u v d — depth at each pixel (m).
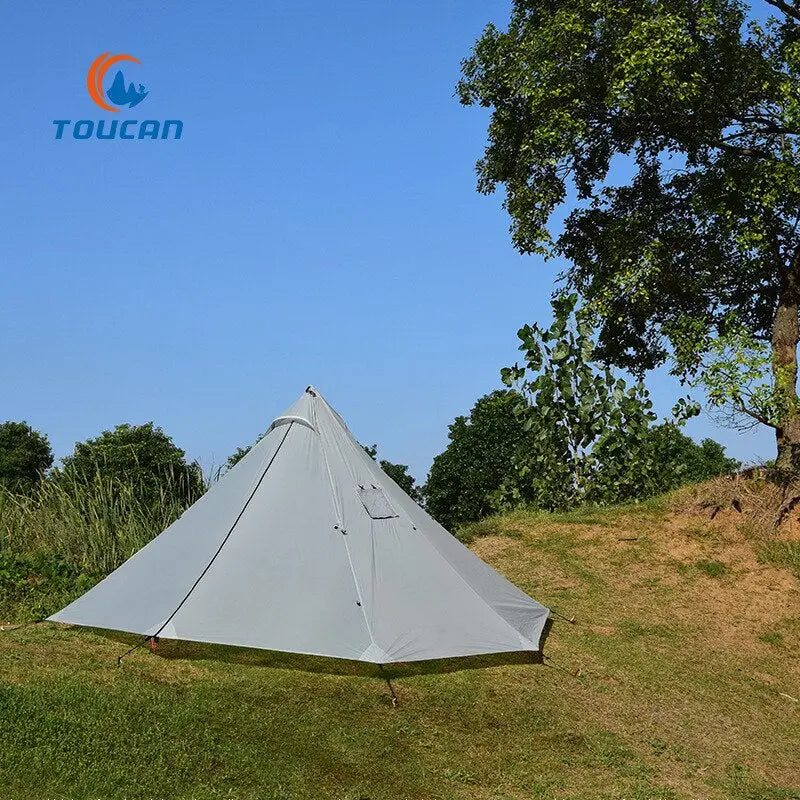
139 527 10.84
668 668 8.80
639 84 11.53
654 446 14.02
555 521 13.00
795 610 10.39
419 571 7.90
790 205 12.17
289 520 7.93
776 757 7.24
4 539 10.68
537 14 12.85
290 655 7.83
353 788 5.62
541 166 13.06
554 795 5.91
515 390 13.96
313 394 8.70
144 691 6.59
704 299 13.49
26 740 5.52
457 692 7.46
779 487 12.32
